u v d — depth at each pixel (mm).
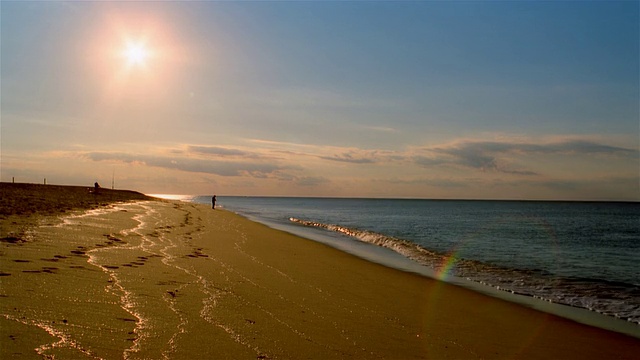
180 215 39344
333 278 14891
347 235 34844
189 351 6605
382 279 15773
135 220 27859
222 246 20109
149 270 12148
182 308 8797
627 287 16375
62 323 6965
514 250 28016
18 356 5559
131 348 6414
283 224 45500
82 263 11828
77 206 34844
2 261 10727
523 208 164500
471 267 20359
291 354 7090
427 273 18266
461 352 8352
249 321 8570
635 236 43219
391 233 38906
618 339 10094
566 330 10641
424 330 9586
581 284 16859
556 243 33438
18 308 7375
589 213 116188
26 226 18031
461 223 57156
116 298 8828
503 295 14562
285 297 11102
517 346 9117
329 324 9148
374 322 9758
